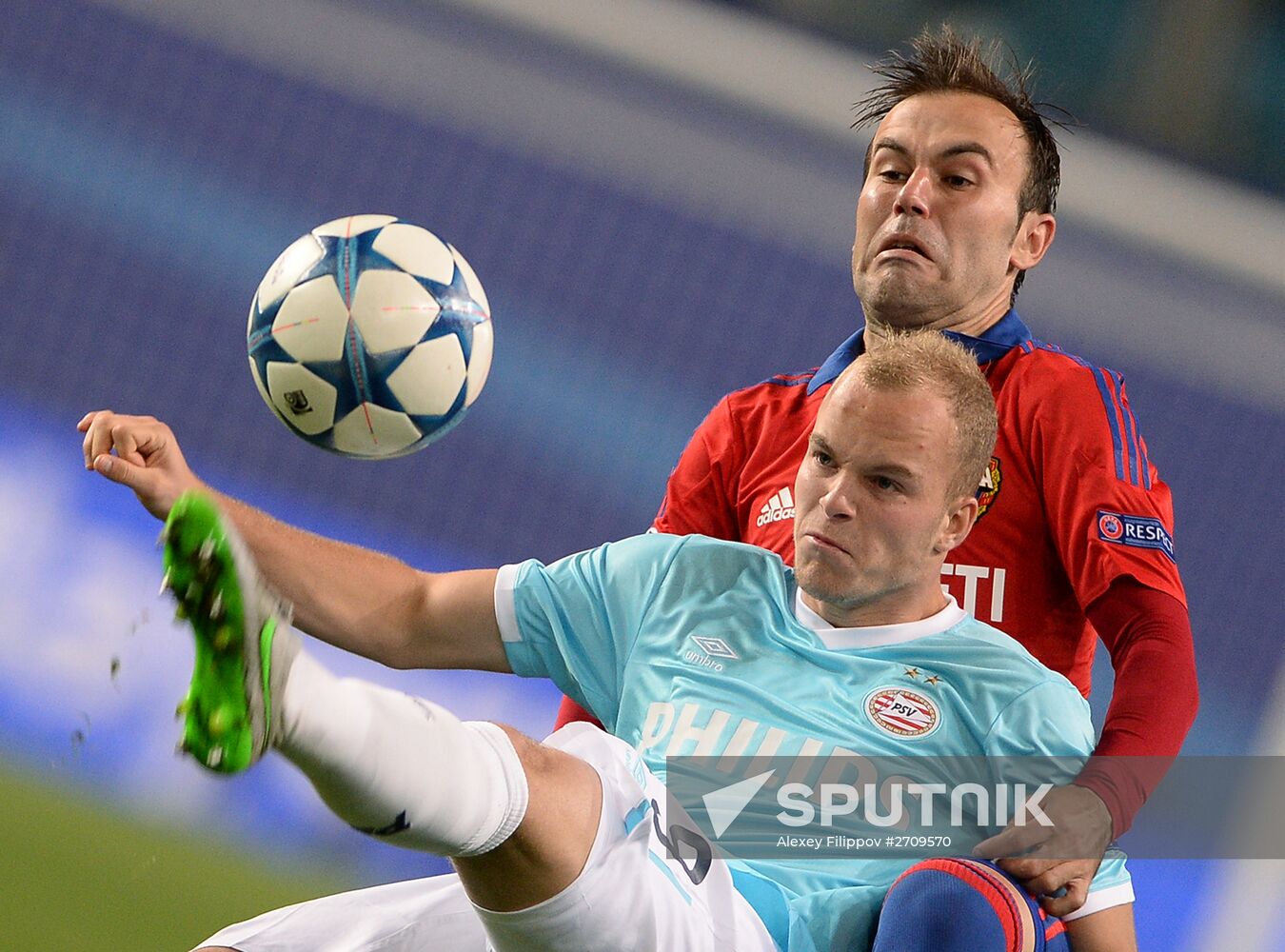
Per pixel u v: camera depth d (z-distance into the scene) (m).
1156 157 40.50
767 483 15.17
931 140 14.81
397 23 43.00
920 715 10.91
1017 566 14.13
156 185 33.72
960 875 9.60
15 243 30.83
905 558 11.05
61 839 16.61
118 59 38.25
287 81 38.69
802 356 31.42
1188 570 26.73
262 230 32.75
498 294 32.22
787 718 10.99
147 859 16.56
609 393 29.39
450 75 40.47
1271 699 23.62
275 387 11.51
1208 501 28.41
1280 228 38.28
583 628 11.85
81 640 19.86
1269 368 32.25
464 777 8.42
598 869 9.15
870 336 15.31
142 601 20.77
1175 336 33.16
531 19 44.16
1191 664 13.14
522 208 35.25
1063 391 14.37
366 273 11.41
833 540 10.99
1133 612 13.49
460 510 25.59
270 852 17.17
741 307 32.81
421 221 34.25
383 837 8.40
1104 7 43.66
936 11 44.41
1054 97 41.62
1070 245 36.28
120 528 22.36
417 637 11.77
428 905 10.63
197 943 15.24
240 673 7.32
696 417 28.97
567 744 10.16
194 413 27.03
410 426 11.55
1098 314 33.53
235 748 7.32
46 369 27.28
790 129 40.12
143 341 28.69
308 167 35.47
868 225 15.07
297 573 11.37
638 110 40.19
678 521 15.70
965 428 11.10
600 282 33.09
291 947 10.50
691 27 44.56
